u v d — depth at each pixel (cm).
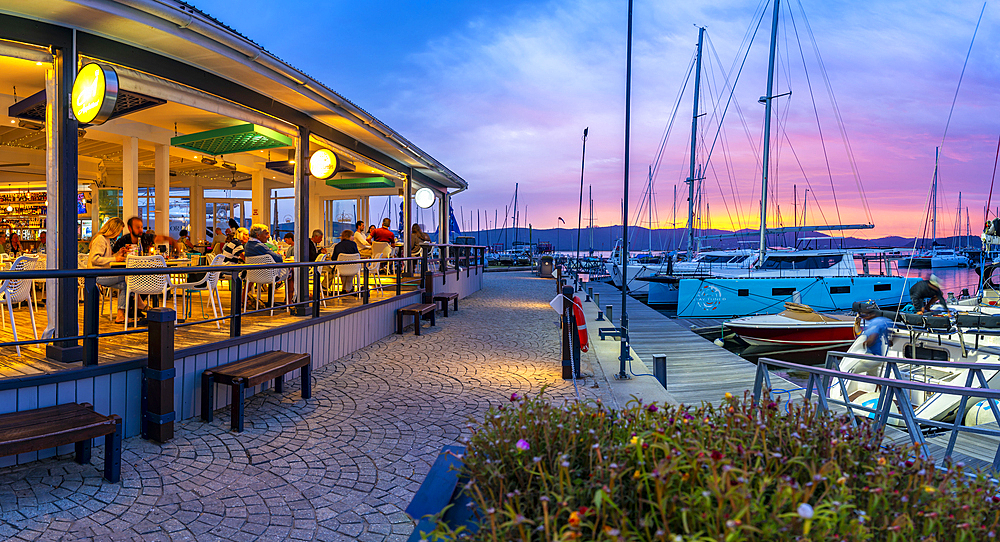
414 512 231
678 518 159
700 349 1216
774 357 1602
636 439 180
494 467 193
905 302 2770
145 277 649
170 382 467
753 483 172
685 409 234
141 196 1745
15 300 520
